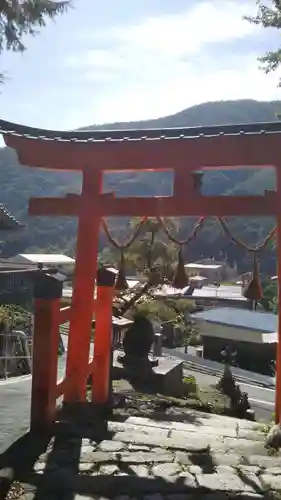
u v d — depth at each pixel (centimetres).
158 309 1307
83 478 468
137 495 440
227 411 1056
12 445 542
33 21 630
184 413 782
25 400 781
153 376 1170
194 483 466
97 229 677
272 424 686
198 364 2183
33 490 442
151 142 625
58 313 607
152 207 649
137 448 551
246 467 509
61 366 1220
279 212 609
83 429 604
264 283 3700
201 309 3609
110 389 845
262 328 2692
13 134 647
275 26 851
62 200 680
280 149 599
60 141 651
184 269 651
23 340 1316
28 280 2372
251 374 2195
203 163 630
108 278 743
